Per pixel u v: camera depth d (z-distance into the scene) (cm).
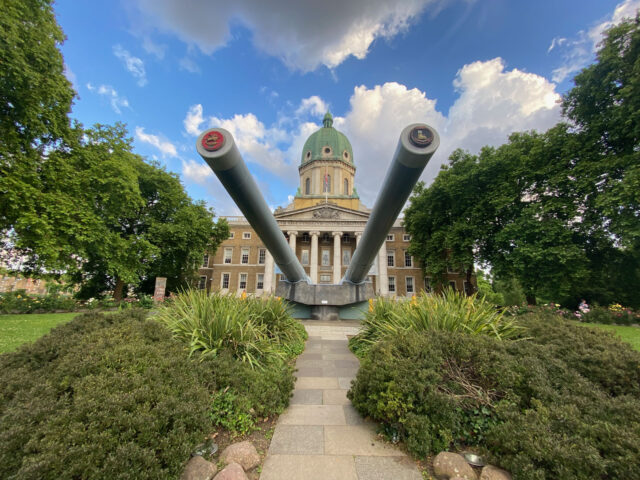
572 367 336
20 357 305
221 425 302
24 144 1074
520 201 1825
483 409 281
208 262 3897
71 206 1179
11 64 883
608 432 210
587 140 1504
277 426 317
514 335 439
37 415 201
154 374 258
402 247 3747
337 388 429
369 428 313
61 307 1391
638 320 1284
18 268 1405
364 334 658
